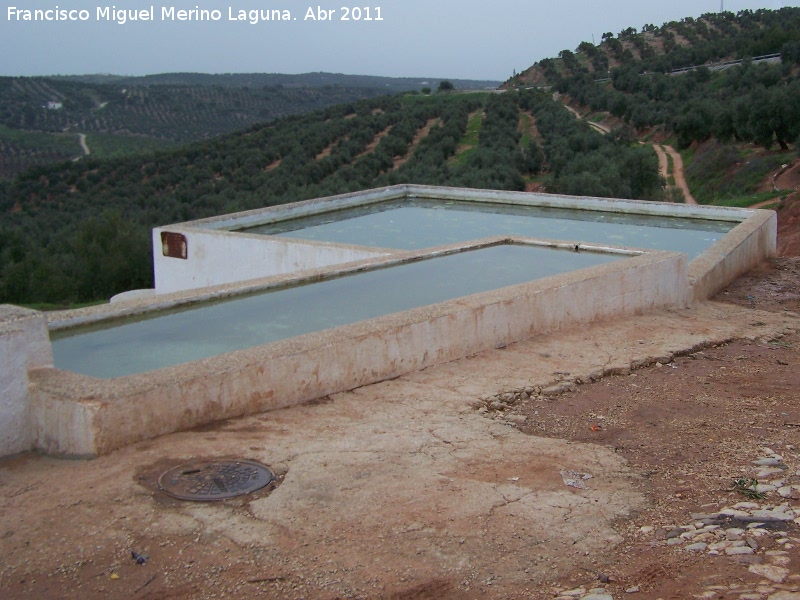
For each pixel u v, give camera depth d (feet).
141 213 108.27
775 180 88.63
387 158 120.57
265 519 10.94
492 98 176.45
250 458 13.04
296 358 16.06
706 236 37.55
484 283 25.31
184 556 10.00
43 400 13.53
